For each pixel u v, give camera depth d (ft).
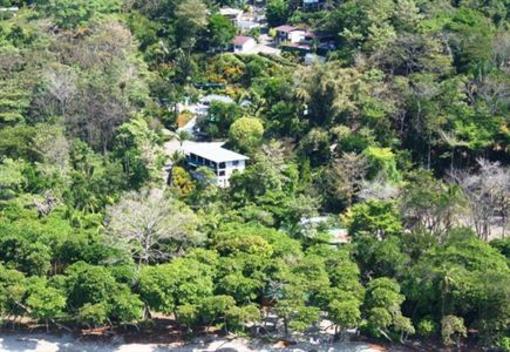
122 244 400.26
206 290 375.25
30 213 438.40
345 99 547.08
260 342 376.27
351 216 444.55
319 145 537.65
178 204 445.37
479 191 469.16
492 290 365.40
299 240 432.66
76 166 522.47
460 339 378.53
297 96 559.38
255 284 376.48
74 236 403.75
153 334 382.83
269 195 464.65
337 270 381.19
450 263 381.81
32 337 380.17
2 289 372.38
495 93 548.31
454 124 526.98
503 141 522.06
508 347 361.10
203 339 378.12
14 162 496.64
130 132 534.37
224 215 451.94
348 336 380.17
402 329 367.45
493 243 422.82
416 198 437.17
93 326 385.50
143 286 372.17
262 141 552.00
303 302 370.32
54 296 371.15
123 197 451.12
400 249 401.49
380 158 496.64
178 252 415.64
